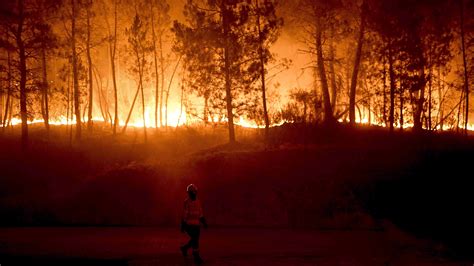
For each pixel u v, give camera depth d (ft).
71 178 87.81
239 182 71.41
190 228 37.68
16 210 70.13
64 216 68.44
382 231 57.77
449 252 46.06
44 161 95.25
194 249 37.55
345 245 47.42
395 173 73.61
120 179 74.18
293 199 67.56
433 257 42.93
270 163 76.84
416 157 79.25
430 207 65.72
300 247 45.78
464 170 74.08
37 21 103.76
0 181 86.84
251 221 65.16
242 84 94.27
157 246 45.57
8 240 48.75
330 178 71.92
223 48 94.22
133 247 44.86
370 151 81.92
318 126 97.86
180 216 66.74
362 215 63.62
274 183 71.00
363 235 54.29
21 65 101.45
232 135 94.17
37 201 73.26
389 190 68.80
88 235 53.11
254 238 51.57
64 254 40.75
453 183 70.38
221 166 75.05
